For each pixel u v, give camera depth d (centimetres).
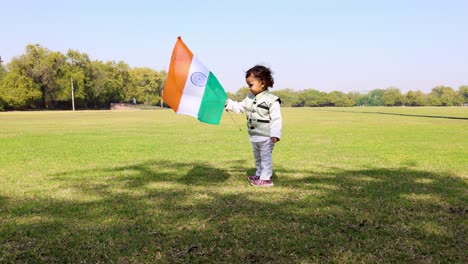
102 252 284
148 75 9912
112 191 489
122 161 772
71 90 7250
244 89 7188
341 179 572
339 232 328
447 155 862
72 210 398
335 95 11444
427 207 408
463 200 439
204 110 515
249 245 297
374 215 377
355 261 268
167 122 2539
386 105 11244
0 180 567
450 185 525
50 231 331
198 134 1509
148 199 445
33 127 1978
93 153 904
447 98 11006
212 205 416
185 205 417
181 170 661
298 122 2473
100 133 1559
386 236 318
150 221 359
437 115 3703
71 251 287
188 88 511
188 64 511
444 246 296
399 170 654
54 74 7106
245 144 1123
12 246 298
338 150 966
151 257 275
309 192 480
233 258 273
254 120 524
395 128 1859
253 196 459
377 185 525
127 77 9175
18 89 6656
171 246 296
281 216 374
